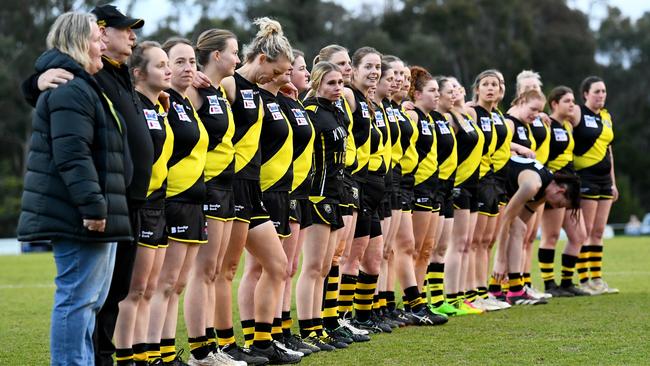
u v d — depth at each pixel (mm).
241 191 22859
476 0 140875
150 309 21312
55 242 17516
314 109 25625
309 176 25031
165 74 20516
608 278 46062
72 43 17594
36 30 144625
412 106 31484
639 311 32812
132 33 19516
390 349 25188
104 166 17500
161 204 20594
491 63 136875
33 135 17344
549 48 145125
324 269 26078
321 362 23344
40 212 17047
